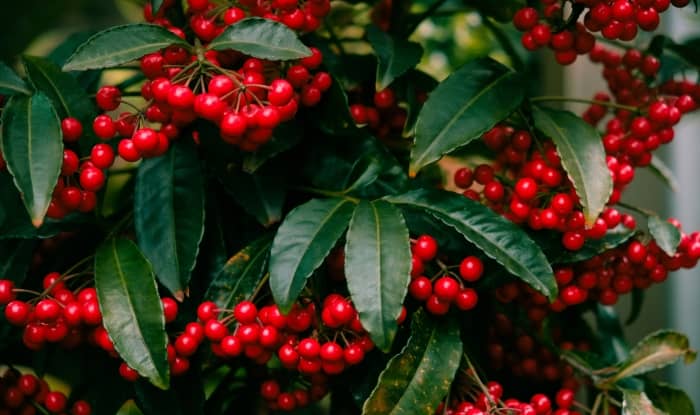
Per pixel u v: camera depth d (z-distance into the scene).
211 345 0.60
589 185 0.60
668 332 0.65
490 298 0.67
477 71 0.62
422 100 0.66
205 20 0.61
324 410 0.79
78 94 0.62
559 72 0.78
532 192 0.61
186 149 0.63
